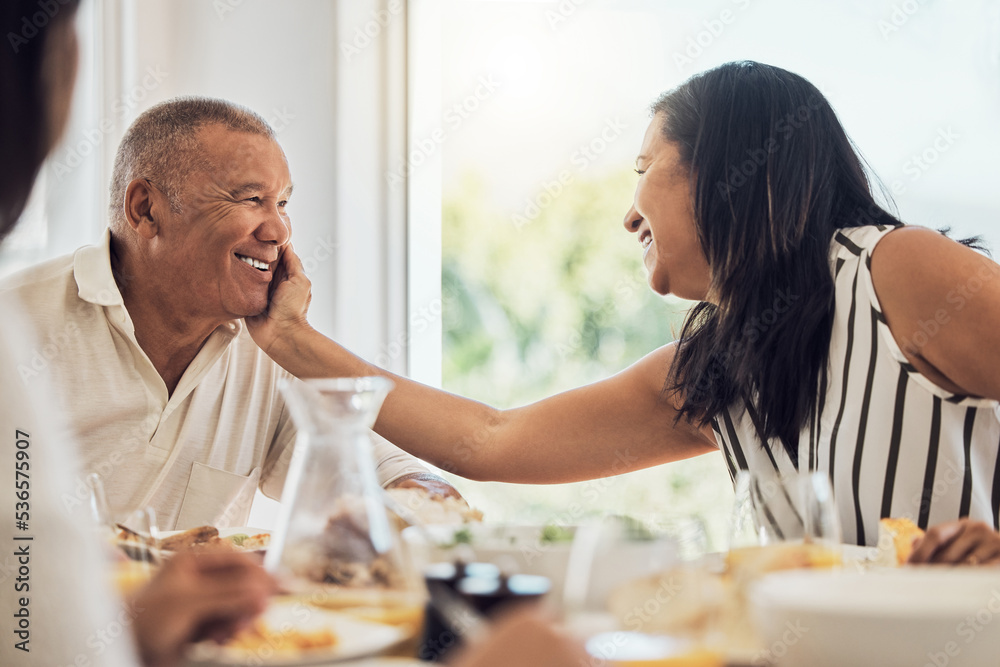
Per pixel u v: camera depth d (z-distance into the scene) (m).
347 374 1.39
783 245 1.12
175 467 1.47
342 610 0.50
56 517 0.44
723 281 1.17
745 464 1.19
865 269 1.07
